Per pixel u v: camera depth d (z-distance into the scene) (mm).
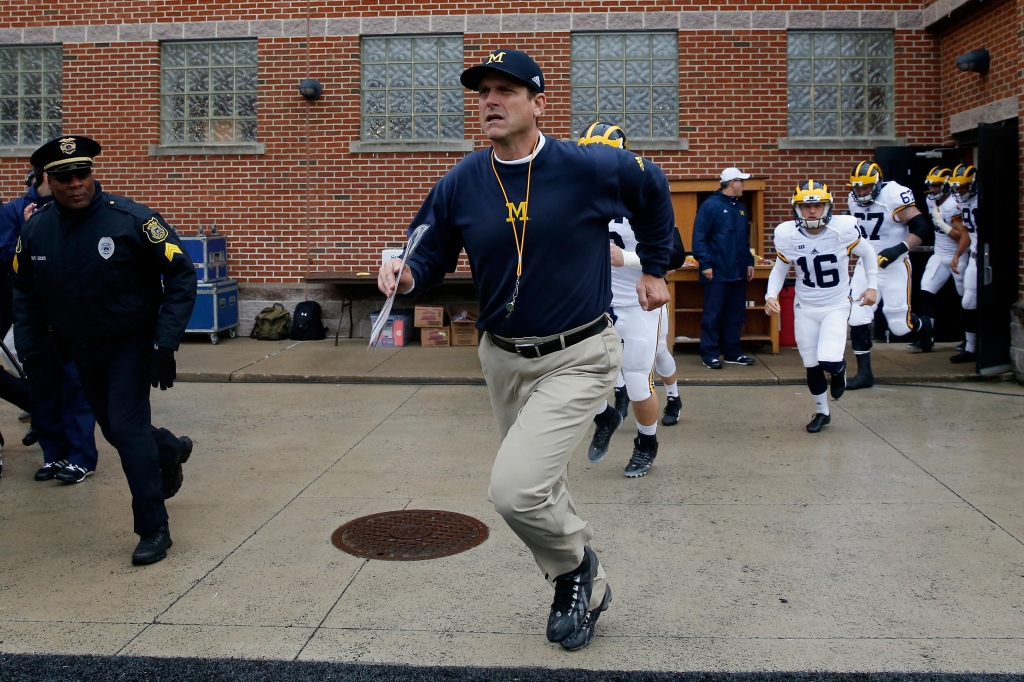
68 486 5938
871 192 9680
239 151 12188
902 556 4578
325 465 6391
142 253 4586
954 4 10812
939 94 11742
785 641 3691
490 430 7387
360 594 4188
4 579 4402
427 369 9859
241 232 12297
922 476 5953
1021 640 3672
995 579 4281
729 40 11688
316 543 4848
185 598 4160
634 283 5848
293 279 12281
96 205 4539
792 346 11305
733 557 4602
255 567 4520
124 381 4613
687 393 8852
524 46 11852
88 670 3484
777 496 5574
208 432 7367
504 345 3648
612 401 7301
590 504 5457
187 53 12328
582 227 3514
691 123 11766
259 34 12078
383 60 12117
